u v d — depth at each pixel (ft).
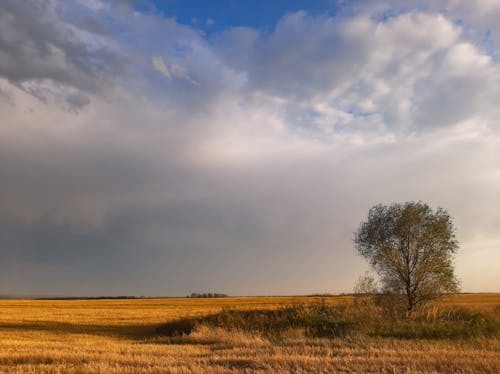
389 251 115.34
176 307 254.88
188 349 54.08
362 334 67.31
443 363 40.52
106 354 47.37
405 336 67.92
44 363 42.86
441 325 72.18
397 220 116.26
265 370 38.40
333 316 82.53
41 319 160.76
